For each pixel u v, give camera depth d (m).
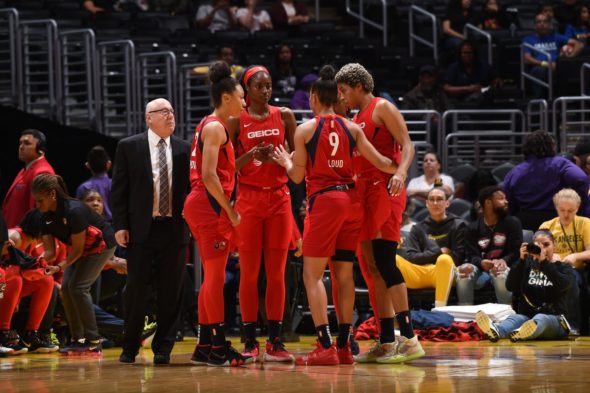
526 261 16.25
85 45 24.56
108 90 26.41
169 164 12.20
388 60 31.36
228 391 8.64
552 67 29.36
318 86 11.34
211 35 31.12
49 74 24.89
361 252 11.77
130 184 12.17
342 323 11.44
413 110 25.45
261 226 11.98
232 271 18.67
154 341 12.22
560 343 14.79
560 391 8.17
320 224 11.16
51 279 15.30
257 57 29.66
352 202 11.22
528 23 34.03
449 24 31.95
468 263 17.80
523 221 18.55
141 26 30.70
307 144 11.22
